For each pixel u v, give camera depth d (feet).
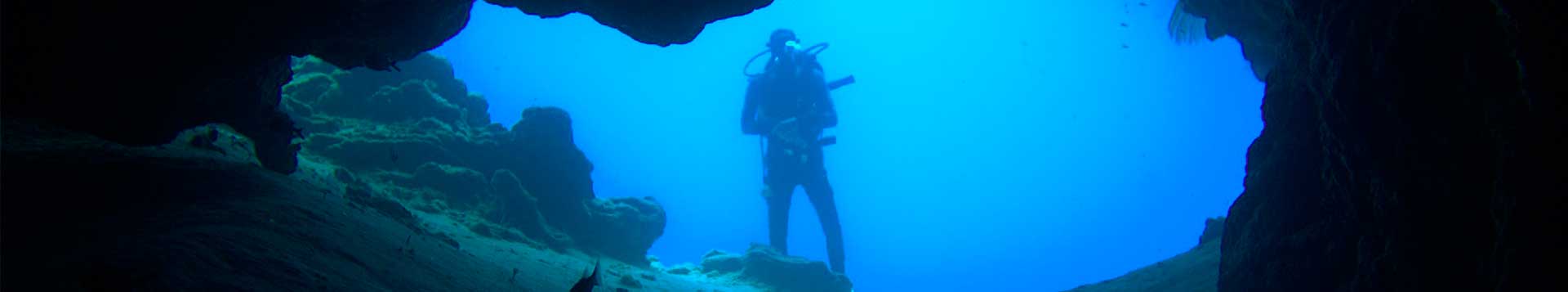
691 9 30.07
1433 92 18.19
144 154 30.76
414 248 30.96
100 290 14.16
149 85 24.99
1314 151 25.59
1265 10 40.01
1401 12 18.44
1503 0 14.79
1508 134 16.29
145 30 23.58
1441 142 18.39
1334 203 24.12
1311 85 22.86
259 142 34.01
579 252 62.13
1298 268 25.09
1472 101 17.37
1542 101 14.96
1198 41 63.05
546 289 36.06
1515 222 16.24
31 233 17.99
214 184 27.50
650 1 29.60
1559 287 15.21
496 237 53.16
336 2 25.61
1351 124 20.72
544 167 65.87
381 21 27.94
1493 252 17.28
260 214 24.11
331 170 50.08
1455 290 18.58
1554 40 14.15
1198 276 43.68
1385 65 19.02
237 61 27.32
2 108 23.13
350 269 22.56
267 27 26.07
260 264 18.95
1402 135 19.26
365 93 65.57
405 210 41.70
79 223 19.60
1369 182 21.17
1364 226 22.26
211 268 17.24
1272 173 27.81
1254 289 26.99
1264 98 30.55
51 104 23.67
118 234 18.65
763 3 30.66
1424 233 19.33
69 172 24.88
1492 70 16.55
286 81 34.22
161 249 17.06
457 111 68.74
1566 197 15.05
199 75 26.27
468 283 28.71
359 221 30.55
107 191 23.56
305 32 26.94
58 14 21.40
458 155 61.67
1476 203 18.04
